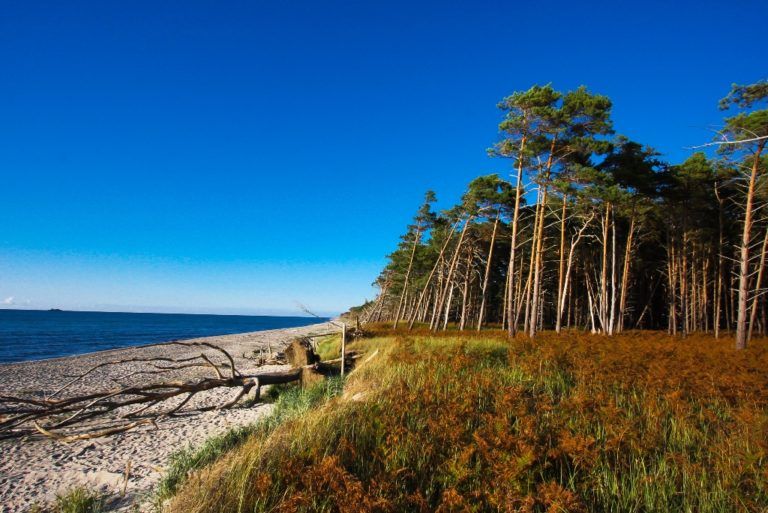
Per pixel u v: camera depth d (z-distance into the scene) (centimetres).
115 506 625
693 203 2970
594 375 898
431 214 3966
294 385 1455
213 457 709
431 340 1588
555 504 398
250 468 474
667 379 855
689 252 3488
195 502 453
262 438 646
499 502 416
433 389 778
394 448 524
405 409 643
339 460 493
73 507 599
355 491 418
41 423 1175
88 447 946
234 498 439
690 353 1335
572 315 5053
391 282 6247
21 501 673
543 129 2094
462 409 636
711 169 2773
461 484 468
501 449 516
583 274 4256
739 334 1819
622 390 809
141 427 1105
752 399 776
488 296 5294
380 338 2250
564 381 885
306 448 539
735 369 1077
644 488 460
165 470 736
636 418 650
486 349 1198
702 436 597
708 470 498
